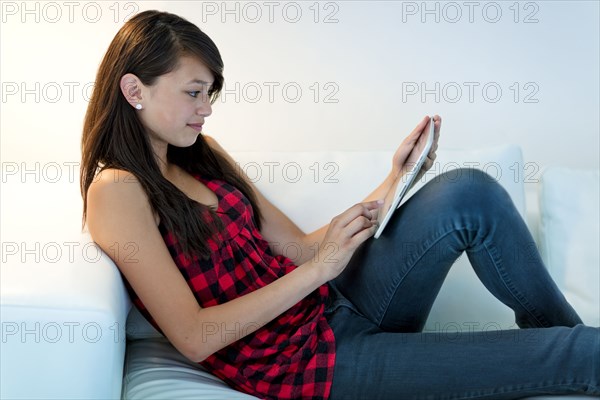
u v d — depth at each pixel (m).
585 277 1.82
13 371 1.22
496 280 1.48
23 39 2.11
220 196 1.57
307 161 1.85
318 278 1.42
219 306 1.39
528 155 2.34
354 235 1.48
